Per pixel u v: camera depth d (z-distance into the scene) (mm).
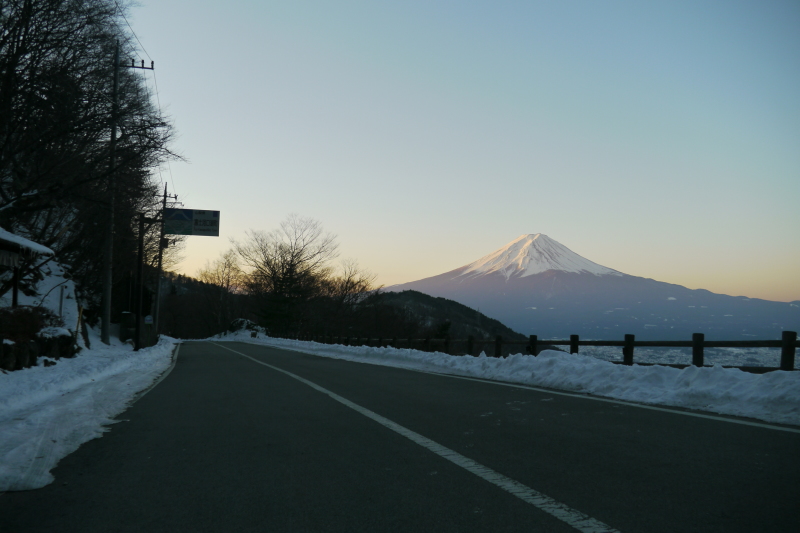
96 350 25125
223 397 10609
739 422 6844
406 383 12484
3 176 19516
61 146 19438
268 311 72000
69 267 33969
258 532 3596
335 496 4281
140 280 30688
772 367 10180
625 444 5781
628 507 3859
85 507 4152
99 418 7785
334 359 24375
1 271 23469
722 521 3559
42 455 5465
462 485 4469
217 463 5402
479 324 132250
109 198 22469
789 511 3721
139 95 22781
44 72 17422
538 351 16094
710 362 11836
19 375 12812
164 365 21156
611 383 10148
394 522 3695
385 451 5715
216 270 92875
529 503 3994
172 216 38719
